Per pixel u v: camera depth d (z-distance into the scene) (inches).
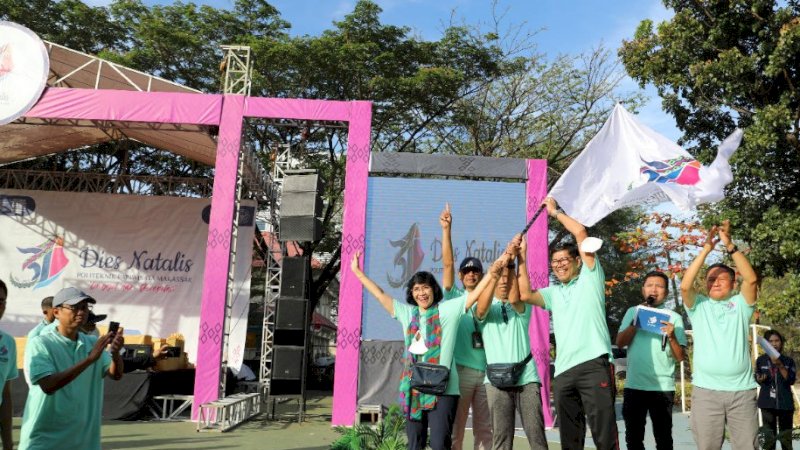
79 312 136.2
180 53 744.3
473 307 187.5
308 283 432.8
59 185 671.8
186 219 624.4
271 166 741.3
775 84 450.6
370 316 416.8
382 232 427.5
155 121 432.8
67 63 504.1
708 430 176.9
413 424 165.8
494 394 180.9
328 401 617.9
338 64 744.3
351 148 434.6
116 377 144.1
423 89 772.6
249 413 436.5
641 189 188.2
